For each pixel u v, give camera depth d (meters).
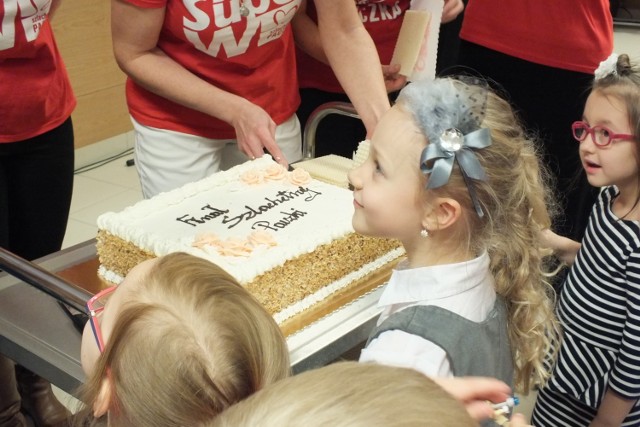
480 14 2.70
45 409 2.17
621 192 1.69
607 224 1.68
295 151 2.25
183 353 0.84
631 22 5.61
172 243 1.54
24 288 1.63
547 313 1.29
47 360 1.41
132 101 2.06
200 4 1.83
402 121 1.20
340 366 0.53
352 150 2.63
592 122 1.68
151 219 1.66
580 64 2.55
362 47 2.08
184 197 1.76
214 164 2.12
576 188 2.66
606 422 1.70
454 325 1.15
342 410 0.47
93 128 4.05
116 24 1.89
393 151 1.20
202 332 0.86
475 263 1.19
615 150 1.65
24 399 2.17
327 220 1.68
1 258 1.42
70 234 3.37
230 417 0.48
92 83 3.97
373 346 1.14
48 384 2.18
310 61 2.52
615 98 1.63
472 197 1.16
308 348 1.44
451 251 1.22
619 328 1.68
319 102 2.56
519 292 1.25
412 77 2.35
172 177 2.07
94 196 3.73
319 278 1.61
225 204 1.74
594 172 1.70
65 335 1.48
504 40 2.65
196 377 0.83
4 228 2.03
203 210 1.71
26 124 1.98
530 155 1.24
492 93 1.25
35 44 1.91
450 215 1.18
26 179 2.06
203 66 1.98
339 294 1.64
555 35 2.56
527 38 2.60
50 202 2.13
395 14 2.47
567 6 2.51
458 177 1.16
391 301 1.22
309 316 1.55
